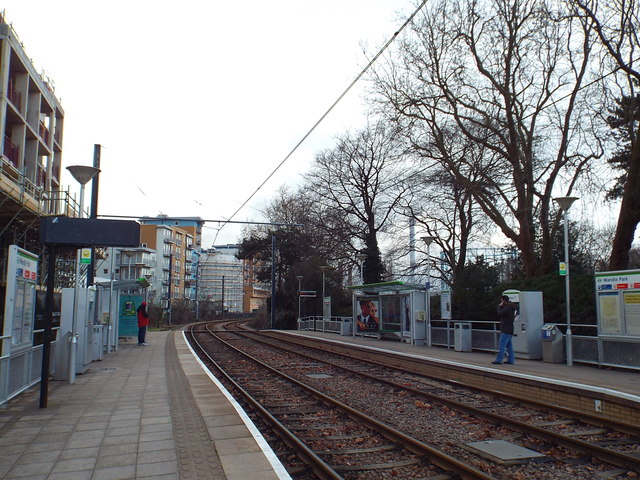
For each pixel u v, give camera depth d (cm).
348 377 1469
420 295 2136
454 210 3003
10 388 923
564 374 1175
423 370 1546
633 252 4131
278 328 4728
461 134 2386
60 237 893
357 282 4381
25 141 2811
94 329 1620
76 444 658
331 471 589
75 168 1216
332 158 3912
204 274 11419
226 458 593
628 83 1736
